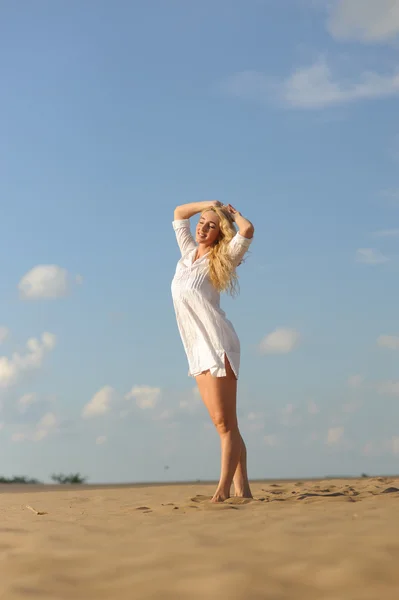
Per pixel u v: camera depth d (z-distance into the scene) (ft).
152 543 9.55
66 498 22.04
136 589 7.15
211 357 17.26
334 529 10.23
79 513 15.42
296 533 9.95
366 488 21.88
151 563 8.20
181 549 8.98
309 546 8.89
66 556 8.71
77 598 6.88
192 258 18.47
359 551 8.42
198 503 16.34
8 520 13.69
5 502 20.59
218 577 7.45
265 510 13.82
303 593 6.91
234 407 17.48
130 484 37.40
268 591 6.97
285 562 8.04
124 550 9.05
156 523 12.03
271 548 8.87
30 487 36.32
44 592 7.09
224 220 18.03
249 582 7.25
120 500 20.16
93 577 7.64
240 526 11.01
